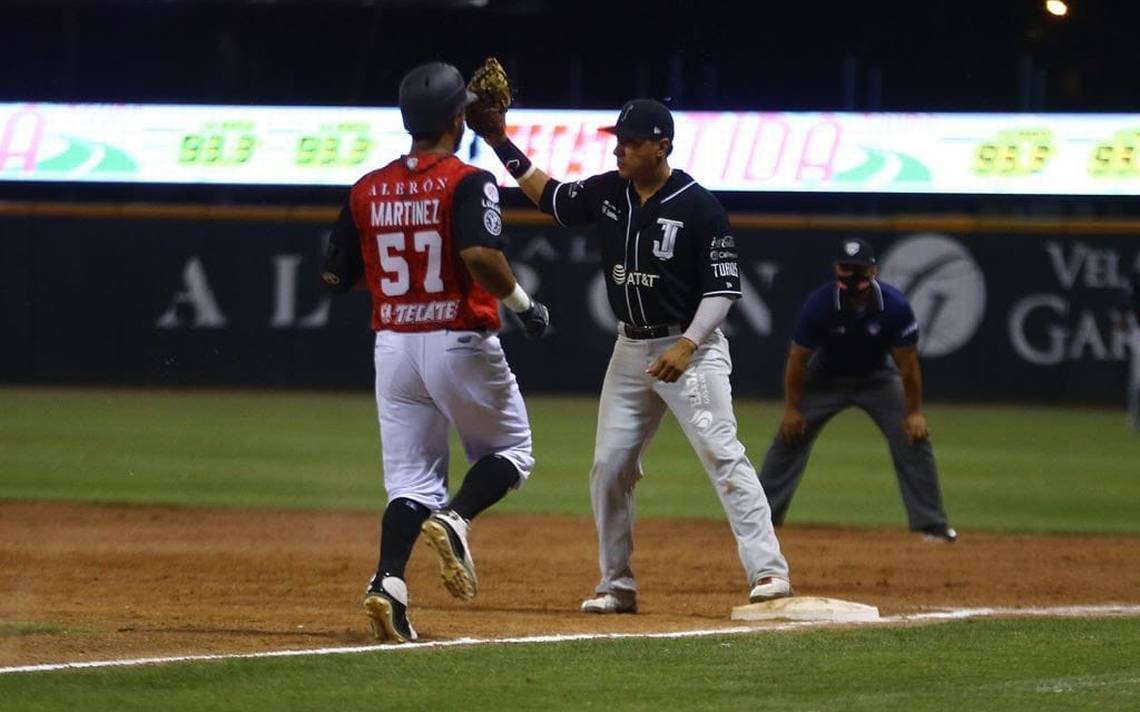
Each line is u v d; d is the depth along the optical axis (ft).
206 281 270.87
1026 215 306.76
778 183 298.15
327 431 204.03
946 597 89.45
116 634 68.49
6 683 57.62
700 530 125.08
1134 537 123.13
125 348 270.46
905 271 268.00
